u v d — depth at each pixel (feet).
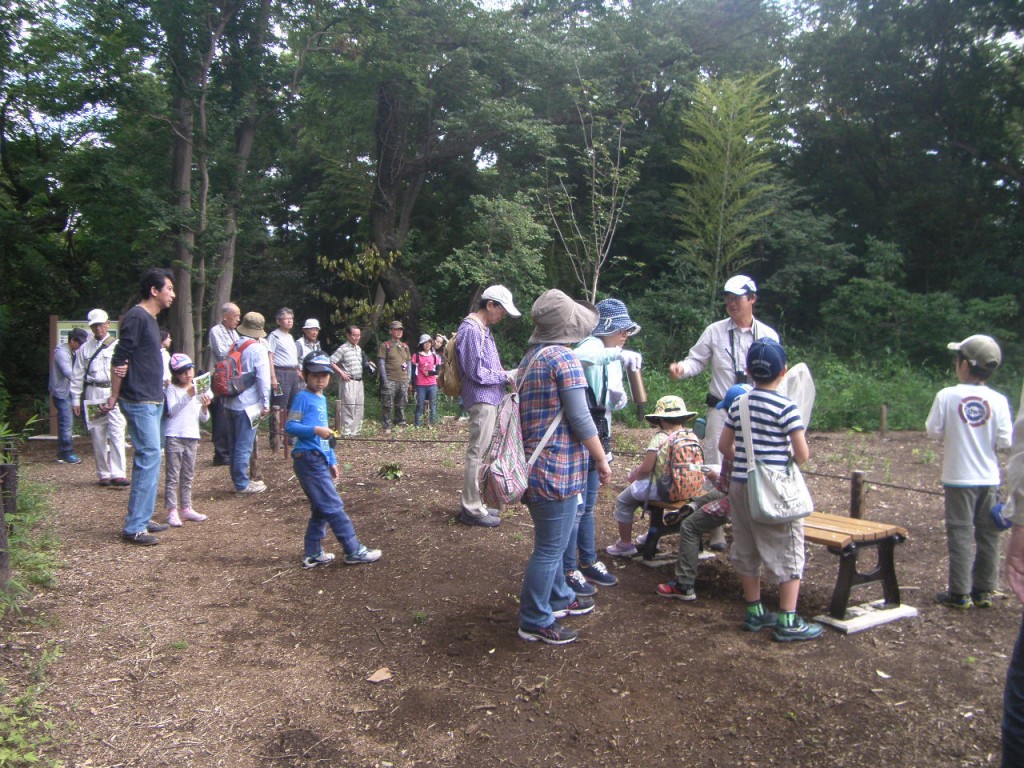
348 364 38.81
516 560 18.07
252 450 26.20
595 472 16.46
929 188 75.92
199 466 30.37
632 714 11.49
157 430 19.93
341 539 17.79
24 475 28.86
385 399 42.29
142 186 52.60
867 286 68.03
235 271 78.28
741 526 14.03
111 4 43.73
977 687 12.07
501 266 60.39
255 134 54.95
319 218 81.46
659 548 19.17
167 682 12.46
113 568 17.67
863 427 45.93
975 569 15.30
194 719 11.44
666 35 69.72
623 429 43.88
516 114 62.39
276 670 12.97
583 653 13.42
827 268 70.90
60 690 11.94
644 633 14.19
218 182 49.19
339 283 83.10
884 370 61.82
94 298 66.44
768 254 73.41
